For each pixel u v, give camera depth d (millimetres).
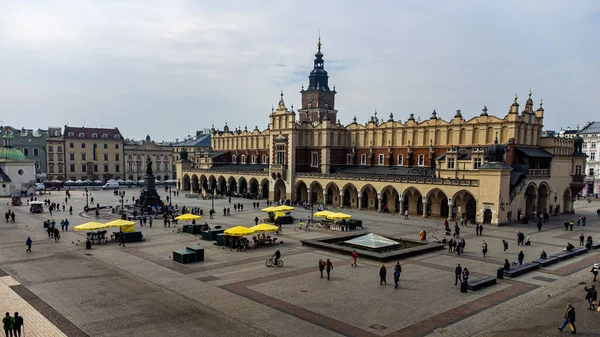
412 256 43875
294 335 23781
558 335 24281
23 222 65062
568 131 128500
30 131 150375
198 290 31766
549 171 78000
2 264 39281
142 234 55719
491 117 76125
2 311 27141
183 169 133625
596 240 53406
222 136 132000
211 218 70938
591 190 115812
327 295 30797
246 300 29562
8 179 109500
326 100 130000
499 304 29375
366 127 97500
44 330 24188
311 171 102000
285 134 99625
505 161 70875
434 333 24281
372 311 27656
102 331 24062
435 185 72812
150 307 28047
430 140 85375
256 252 45125
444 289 32562
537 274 37469
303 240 50188
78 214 75312
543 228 63312
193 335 23609
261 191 107625
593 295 28641
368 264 40188
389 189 82750
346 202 92562
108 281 33938
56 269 37562
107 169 157375
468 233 58531
